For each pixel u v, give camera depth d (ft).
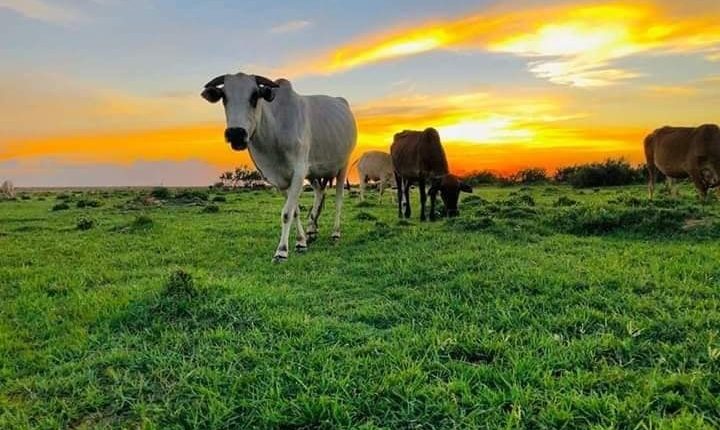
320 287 20.11
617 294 16.20
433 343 12.89
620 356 11.94
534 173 132.98
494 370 11.41
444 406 9.96
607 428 8.90
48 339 15.05
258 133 25.13
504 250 23.45
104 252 29.78
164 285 17.11
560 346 12.52
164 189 80.18
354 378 11.33
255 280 21.11
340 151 31.27
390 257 24.35
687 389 10.05
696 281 17.74
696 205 39.27
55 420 10.36
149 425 9.92
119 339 14.39
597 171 102.89
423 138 39.68
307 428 9.73
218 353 13.05
